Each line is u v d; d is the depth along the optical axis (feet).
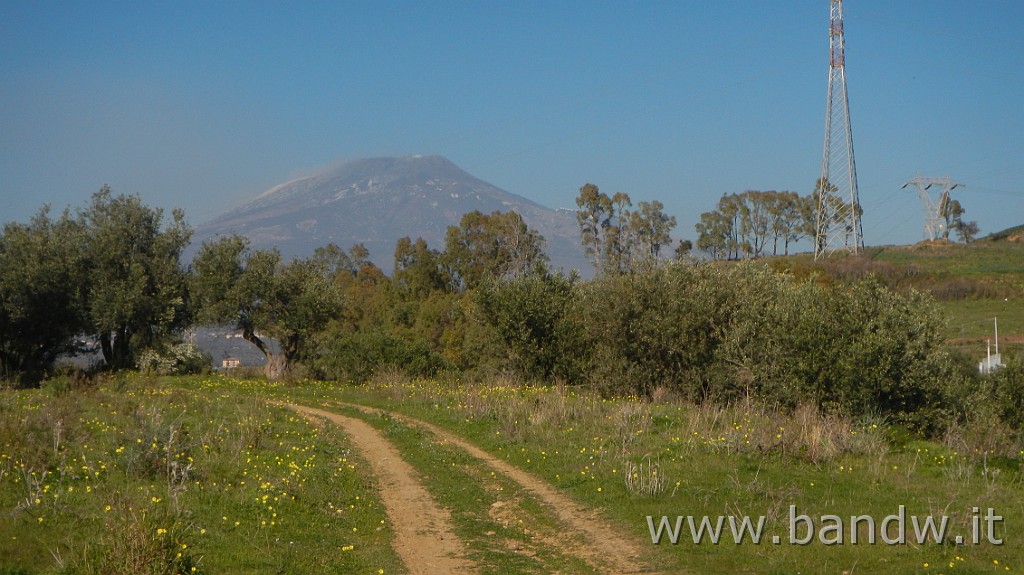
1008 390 84.28
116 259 120.67
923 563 33.68
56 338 120.57
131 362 122.42
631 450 54.39
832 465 49.88
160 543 30.58
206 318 119.24
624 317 91.20
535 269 107.04
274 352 138.72
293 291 121.80
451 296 212.43
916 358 68.90
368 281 291.17
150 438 46.14
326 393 100.07
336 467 51.65
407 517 42.14
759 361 75.92
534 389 86.28
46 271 112.78
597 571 33.96
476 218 272.10
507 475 51.52
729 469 48.57
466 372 121.08
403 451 60.03
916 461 51.19
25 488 38.45
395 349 121.80
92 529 34.01
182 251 128.26
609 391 90.99
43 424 50.37
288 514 39.86
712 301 88.33
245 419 63.21
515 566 34.40
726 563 34.32
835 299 72.13
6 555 30.55
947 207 333.01
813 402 67.15
